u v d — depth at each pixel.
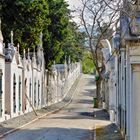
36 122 43.00
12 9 55.19
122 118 28.17
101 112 55.09
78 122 42.22
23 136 30.52
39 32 58.94
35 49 67.06
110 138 28.53
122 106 28.14
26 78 54.03
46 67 75.25
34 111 52.72
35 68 61.09
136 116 19.34
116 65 34.75
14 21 55.97
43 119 47.00
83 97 104.38
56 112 61.12
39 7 56.78
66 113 58.06
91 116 50.72
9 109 44.31
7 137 29.84
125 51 25.02
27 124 40.28
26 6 55.44
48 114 56.06
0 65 40.78
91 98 102.50
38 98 64.19
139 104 19.30
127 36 19.22
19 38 56.72
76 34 77.88
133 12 17.48
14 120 42.03
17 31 56.22
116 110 35.62
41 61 67.75
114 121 39.19
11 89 44.84
